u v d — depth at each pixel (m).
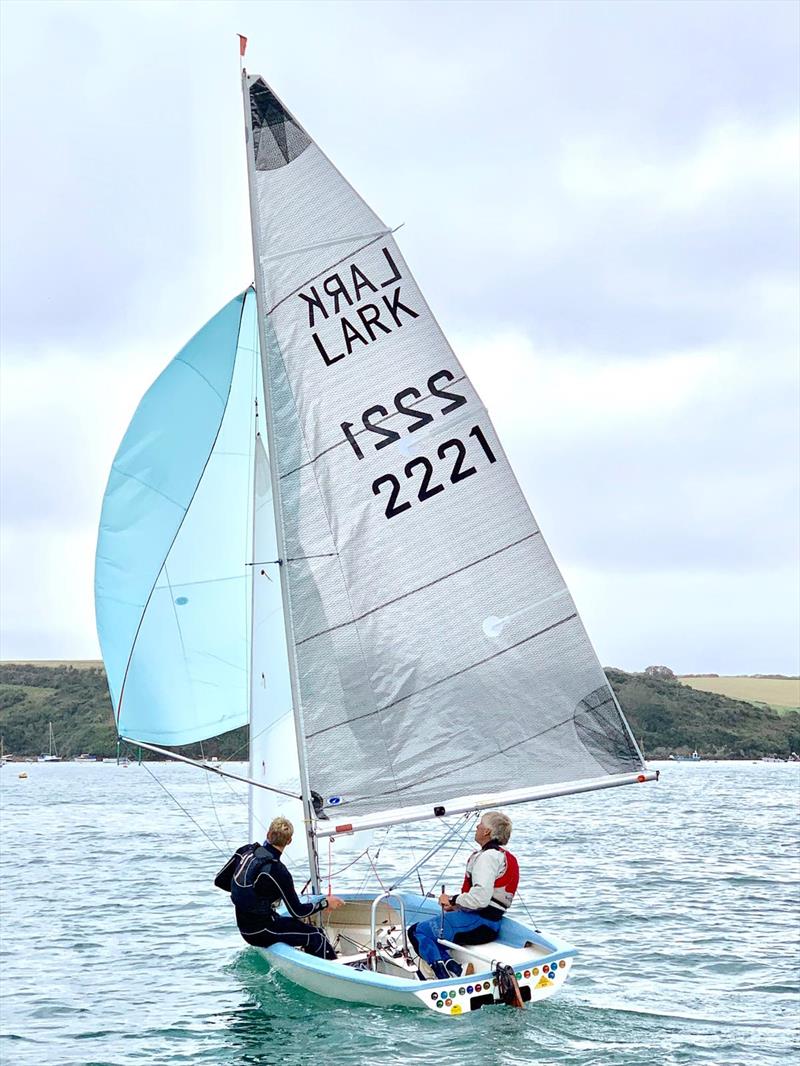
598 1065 8.62
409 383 11.84
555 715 11.55
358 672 11.42
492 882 10.47
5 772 99.38
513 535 11.77
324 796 11.16
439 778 11.41
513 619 11.68
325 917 11.97
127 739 12.14
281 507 11.63
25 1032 10.51
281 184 11.90
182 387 12.34
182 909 18.48
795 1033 9.69
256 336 12.55
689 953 13.47
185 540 12.31
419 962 10.52
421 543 11.68
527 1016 9.76
